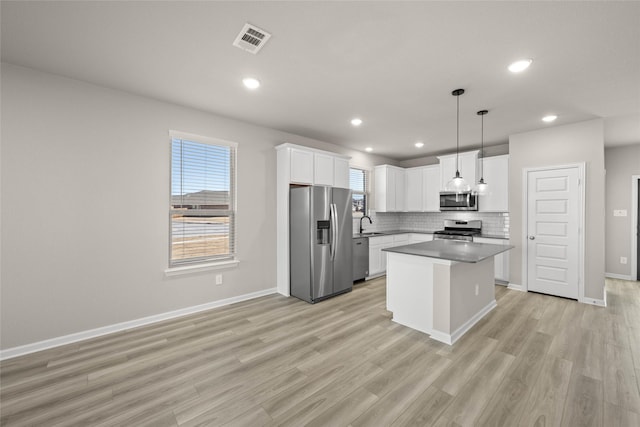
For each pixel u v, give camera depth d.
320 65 2.36
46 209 2.49
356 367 2.23
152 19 1.78
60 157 2.55
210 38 1.99
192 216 3.41
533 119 3.66
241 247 3.81
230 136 3.68
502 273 4.56
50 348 2.50
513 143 4.34
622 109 3.29
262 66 2.38
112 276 2.83
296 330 2.91
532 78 2.56
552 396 1.86
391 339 2.71
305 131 4.27
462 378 2.07
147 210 3.04
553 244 3.98
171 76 2.55
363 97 3.00
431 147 5.33
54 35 1.95
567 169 3.85
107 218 2.79
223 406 1.79
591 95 2.92
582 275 3.74
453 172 5.29
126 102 2.89
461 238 5.16
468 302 2.99
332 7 1.68
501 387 1.96
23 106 2.39
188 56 2.22
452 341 2.63
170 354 2.42
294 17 1.77
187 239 3.37
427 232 5.80
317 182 4.33
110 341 2.64
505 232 5.03
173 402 1.82
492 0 1.62
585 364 2.24
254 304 3.70
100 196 2.75
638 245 4.92
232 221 3.76
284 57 2.24
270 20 1.80
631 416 1.67
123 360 2.32
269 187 4.11
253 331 2.88
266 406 1.79
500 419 1.67
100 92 2.74
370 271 5.11
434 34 1.94
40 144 2.46
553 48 2.09
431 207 5.80
